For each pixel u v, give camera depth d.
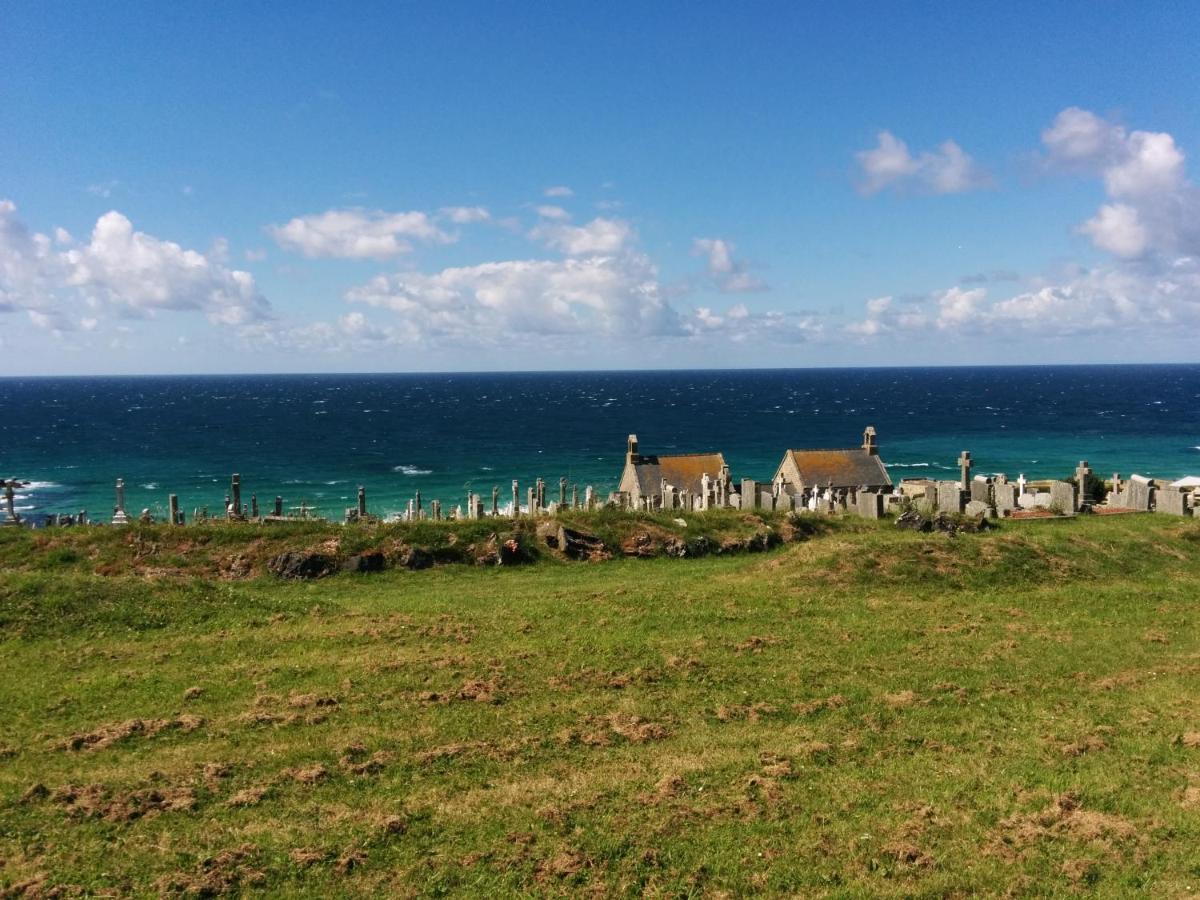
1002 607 27.44
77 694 19.55
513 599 27.66
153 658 21.70
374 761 16.75
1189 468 105.06
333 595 28.94
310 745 17.36
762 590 28.52
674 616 25.55
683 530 36.41
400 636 23.62
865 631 24.70
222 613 24.94
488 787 16.03
